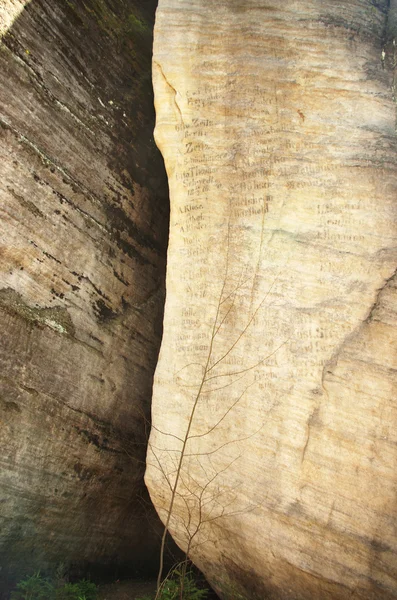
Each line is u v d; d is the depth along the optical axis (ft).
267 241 17.54
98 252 20.35
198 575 20.13
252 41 19.44
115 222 21.21
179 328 17.90
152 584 20.26
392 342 15.52
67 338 18.90
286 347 16.44
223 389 16.85
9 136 17.66
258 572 15.93
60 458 18.43
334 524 14.82
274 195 17.85
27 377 17.63
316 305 16.48
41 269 18.38
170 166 19.24
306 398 15.85
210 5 20.17
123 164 21.90
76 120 20.21
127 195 21.86
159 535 21.97
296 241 17.24
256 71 19.10
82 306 19.57
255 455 16.06
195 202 18.67
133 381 21.08
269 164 18.16
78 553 19.17
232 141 18.75
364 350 15.70
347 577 14.51
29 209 18.13
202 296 17.85
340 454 15.19
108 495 20.08
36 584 16.93
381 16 19.61
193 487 16.63
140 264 22.04
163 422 17.43
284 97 18.63
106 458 19.83
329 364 15.87
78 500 19.06
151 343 22.03
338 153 17.66
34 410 17.75
